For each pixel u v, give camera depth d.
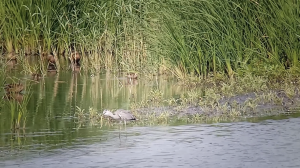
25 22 45.09
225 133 20.75
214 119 23.17
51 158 17.67
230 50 32.47
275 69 31.19
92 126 22.17
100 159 17.59
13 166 16.84
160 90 30.16
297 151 18.39
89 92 30.02
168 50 33.16
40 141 19.78
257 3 31.88
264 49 32.47
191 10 32.44
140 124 22.52
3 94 28.08
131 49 36.66
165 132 21.03
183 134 20.69
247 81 29.83
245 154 18.12
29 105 26.36
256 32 32.62
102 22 40.91
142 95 29.00
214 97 26.41
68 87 31.66
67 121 23.05
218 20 31.92
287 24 31.61
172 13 32.62
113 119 23.47
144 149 18.75
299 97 27.12
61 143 19.48
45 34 44.06
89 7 43.12
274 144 19.19
